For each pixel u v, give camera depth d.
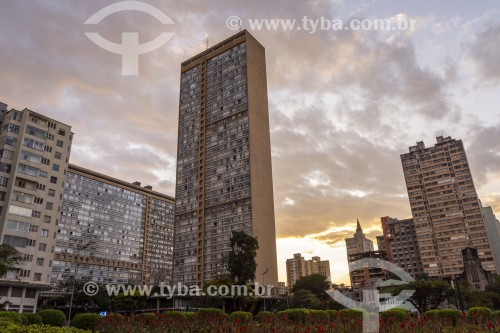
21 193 69.50
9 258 58.91
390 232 183.62
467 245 151.88
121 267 150.00
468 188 159.25
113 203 154.50
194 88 132.62
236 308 74.12
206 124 122.94
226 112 119.19
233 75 123.06
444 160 167.62
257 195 105.00
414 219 167.12
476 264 121.44
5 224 65.94
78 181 142.88
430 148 172.62
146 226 167.25
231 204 106.31
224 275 76.38
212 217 108.81
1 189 68.44
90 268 137.75
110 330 19.98
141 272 158.62
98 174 151.25
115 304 92.75
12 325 15.08
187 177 120.38
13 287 64.00
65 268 129.25
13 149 71.94
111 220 151.25
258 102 119.38
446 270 153.38
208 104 125.62
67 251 131.25
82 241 137.25
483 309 26.00
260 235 100.69
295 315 30.27
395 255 176.88
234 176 108.88
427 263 158.50
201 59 135.00
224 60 128.00
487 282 117.69
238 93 118.88
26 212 69.06
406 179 174.75
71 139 81.38
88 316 31.11
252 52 125.31
